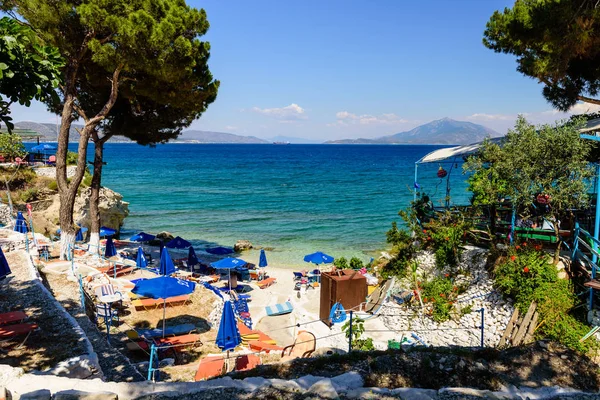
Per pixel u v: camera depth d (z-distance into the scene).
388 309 15.11
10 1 16.55
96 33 17.36
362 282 16.86
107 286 15.34
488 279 12.45
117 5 16.67
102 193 35.28
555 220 11.10
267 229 40.41
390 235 17.22
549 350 7.40
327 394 5.93
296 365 7.50
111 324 14.38
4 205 27.41
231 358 11.34
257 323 18.31
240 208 52.53
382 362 7.16
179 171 107.19
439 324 12.91
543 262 10.98
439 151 17.55
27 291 13.14
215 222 43.75
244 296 21.03
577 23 10.95
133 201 57.41
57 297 13.85
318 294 22.19
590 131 11.66
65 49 17.41
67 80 18.55
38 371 7.37
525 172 10.81
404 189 69.19
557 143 10.34
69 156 35.91
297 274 24.64
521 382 6.62
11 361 8.60
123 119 22.64
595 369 6.91
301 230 39.94
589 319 9.67
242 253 32.06
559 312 9.98
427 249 15.80
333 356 7.77
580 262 10.90
